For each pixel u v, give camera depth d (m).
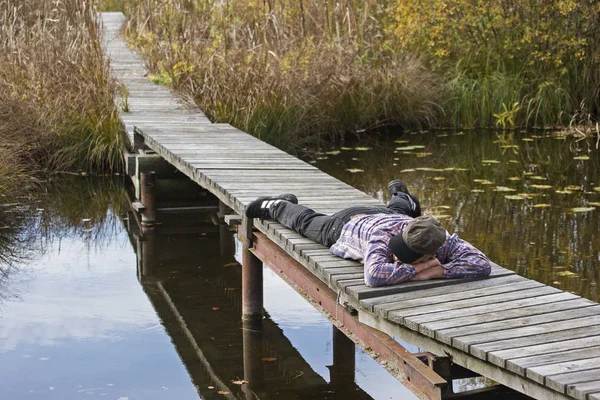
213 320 5.57
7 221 8.00
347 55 12.04
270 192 5.88
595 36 12.56
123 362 4.86
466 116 12.75
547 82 12.59
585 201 8.27
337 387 4.57
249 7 12.31
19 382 4.54
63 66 10.11
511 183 9.13
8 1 11.57
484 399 3.42
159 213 8.48
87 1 10.86
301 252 4.54
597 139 11.77
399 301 3.78
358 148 11.17
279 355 5.01
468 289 3.92
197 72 10.99
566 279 5.88
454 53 13.39
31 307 5.73
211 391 4.50
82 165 9.87
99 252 7.09
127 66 13.05
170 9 11.93
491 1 12.94
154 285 6.26
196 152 7.46
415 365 3.44
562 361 3.01
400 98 12.38
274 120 10.63
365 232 4.20
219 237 7.64
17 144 8.95
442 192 8.70
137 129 8.81
